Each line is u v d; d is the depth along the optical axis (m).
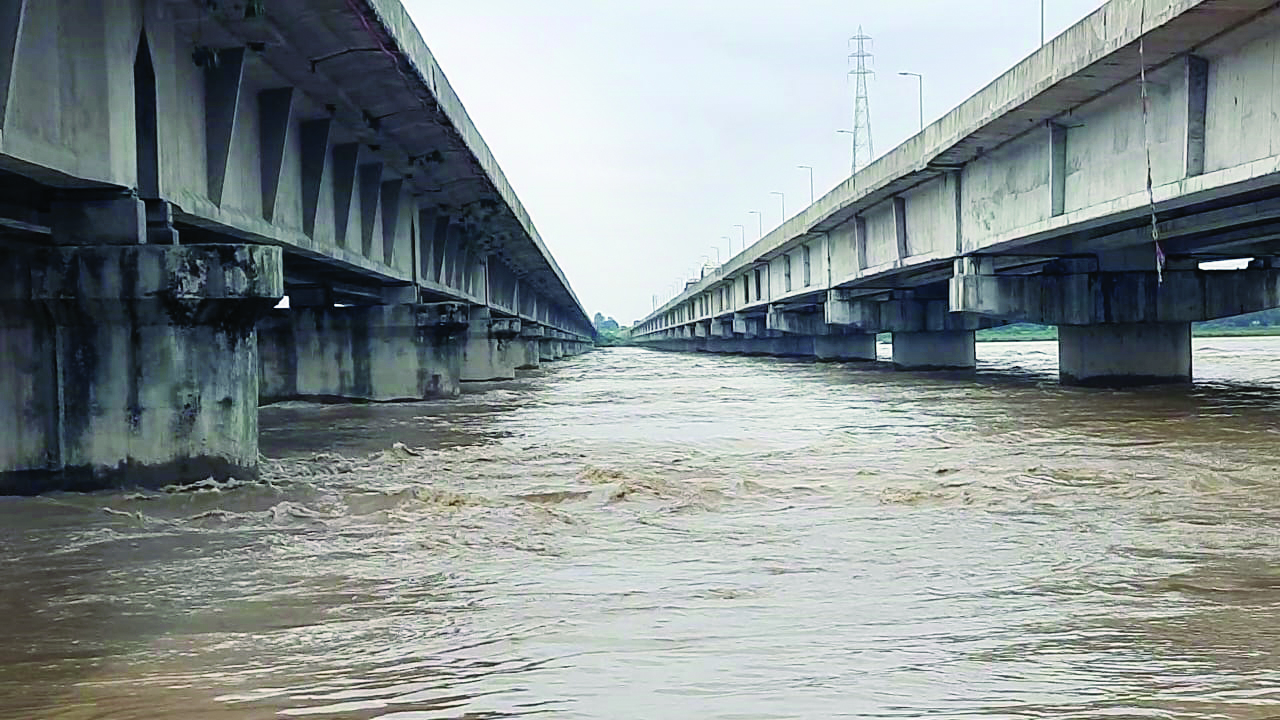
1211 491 15.88
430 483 18.11
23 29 12.83
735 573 11.05
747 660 7.96
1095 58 22.77
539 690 7.34
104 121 15.18
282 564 11.84
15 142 12.70
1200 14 19.48
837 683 7.40
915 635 8.62
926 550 12.07
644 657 8.09
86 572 11.59
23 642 8.96
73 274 16.17
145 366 16.73
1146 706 6.90
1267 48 19.98
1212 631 8.65
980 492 16.11
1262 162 19.77
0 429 16.39
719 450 22.84
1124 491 16.00
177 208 17.78
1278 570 10.80
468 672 7.80
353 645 8.60
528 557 12.02
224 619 9.56
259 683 7.68
